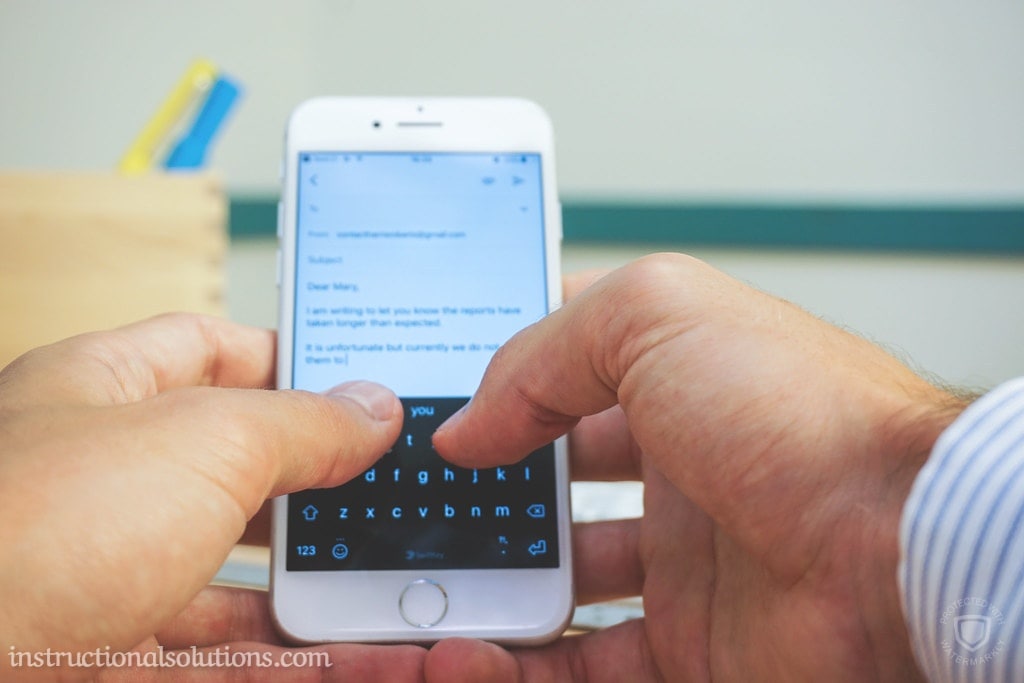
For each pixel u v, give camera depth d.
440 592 0.38
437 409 0.42
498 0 0.80
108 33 0.79
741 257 0.80
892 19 0.79
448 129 0.46
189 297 0.54
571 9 0.80
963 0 0.79
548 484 0.40
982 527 0.22
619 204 0.79
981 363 0.79
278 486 0.30
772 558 0.27
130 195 0.54
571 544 0.39
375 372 0.43
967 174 0.79
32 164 0.78
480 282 0.45
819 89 0.80
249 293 0.79
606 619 0.43
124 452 0.26
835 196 0.79
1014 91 0.79
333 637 0.38
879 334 0.80
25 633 0.23
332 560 0.38
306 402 0.31
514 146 0.47
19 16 0.78
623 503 0.50
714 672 0.33
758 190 0.79
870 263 0.80
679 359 0.29
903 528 0.23
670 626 0.35
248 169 0.79
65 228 0.53
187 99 0.62
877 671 0.26
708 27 0.80
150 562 0.25
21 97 0.78
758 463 0.27
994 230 0.78
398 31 0.80
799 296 0.80
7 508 0.24
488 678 0.34
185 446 0.26
